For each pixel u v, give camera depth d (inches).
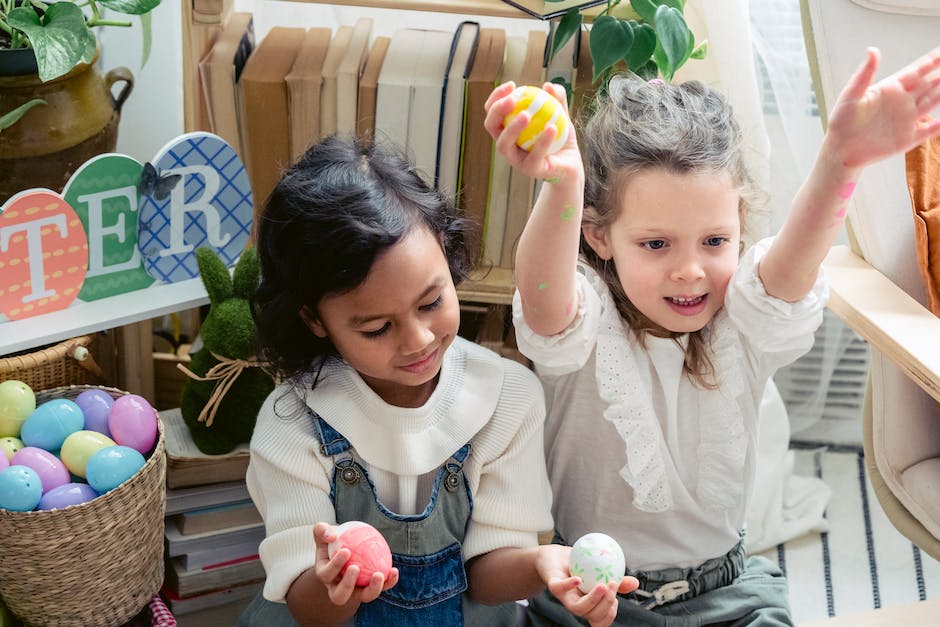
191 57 56.4
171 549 55.1
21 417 48.4
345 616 41.2
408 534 43.2
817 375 71.3
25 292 50.1
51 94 52.2
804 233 40.7
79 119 53.3
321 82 56.3
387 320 39.6
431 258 39.8
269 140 58.0
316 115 57.1
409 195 40.8
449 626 44.3
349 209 38.9
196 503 54.7
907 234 50.0
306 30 61.5
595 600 37.7
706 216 42.3
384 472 43.8
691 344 45.8
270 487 43.9
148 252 53.3
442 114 56.5
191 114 57.8
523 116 35.1
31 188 52.9
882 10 48.7
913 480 49.5
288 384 45.0
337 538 37.7
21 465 46.0
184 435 55.6
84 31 49.8
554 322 42.5
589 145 45.1
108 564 47.3
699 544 48.0
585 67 58.3
